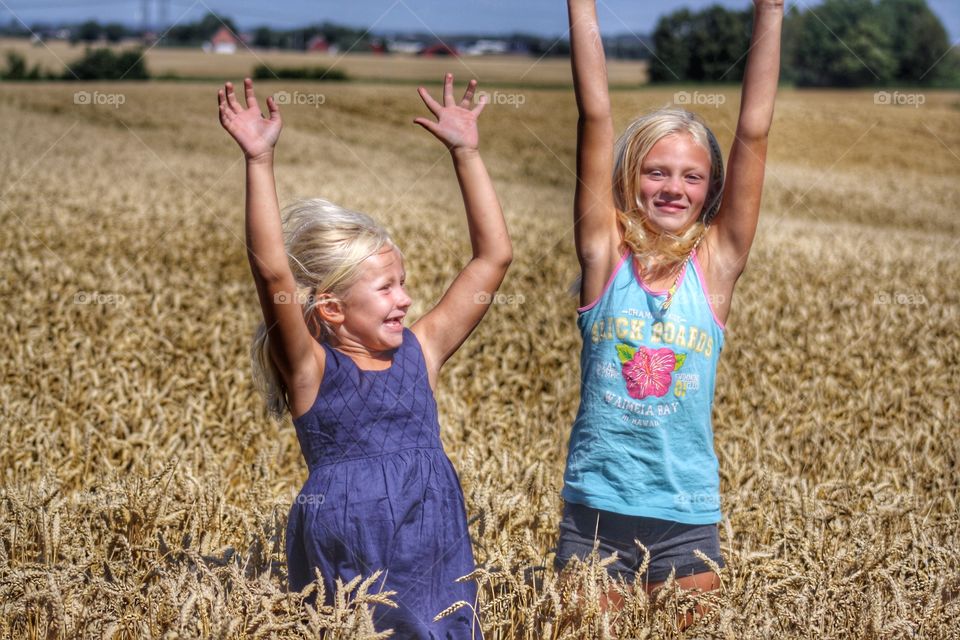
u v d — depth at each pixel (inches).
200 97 1528.1
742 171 113.0
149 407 202.4
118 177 842.8
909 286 449.7
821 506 133.9
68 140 1128.8
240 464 172.4
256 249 96.5
